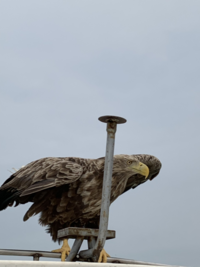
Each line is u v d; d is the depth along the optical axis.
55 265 3.45
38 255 6.24
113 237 4.98
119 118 4.53
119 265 3.81
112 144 4.54
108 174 4.50
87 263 3.61
